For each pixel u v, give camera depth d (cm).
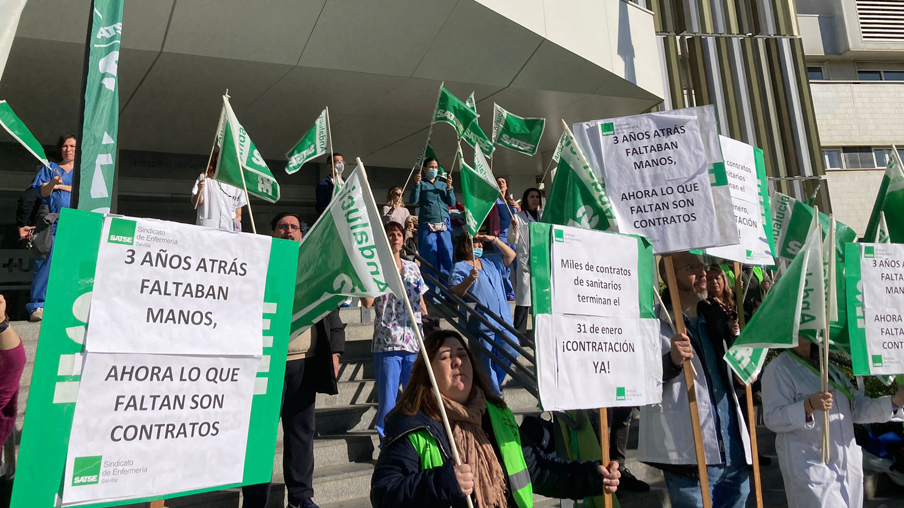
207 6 762
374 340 486
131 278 178
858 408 373
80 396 167
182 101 942
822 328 341
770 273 729
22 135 347
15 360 233
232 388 191
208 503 376
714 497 355
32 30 734
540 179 1405
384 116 1062
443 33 887
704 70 1218
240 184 317
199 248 189
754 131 1234
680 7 1222
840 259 435
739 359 342
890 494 538
